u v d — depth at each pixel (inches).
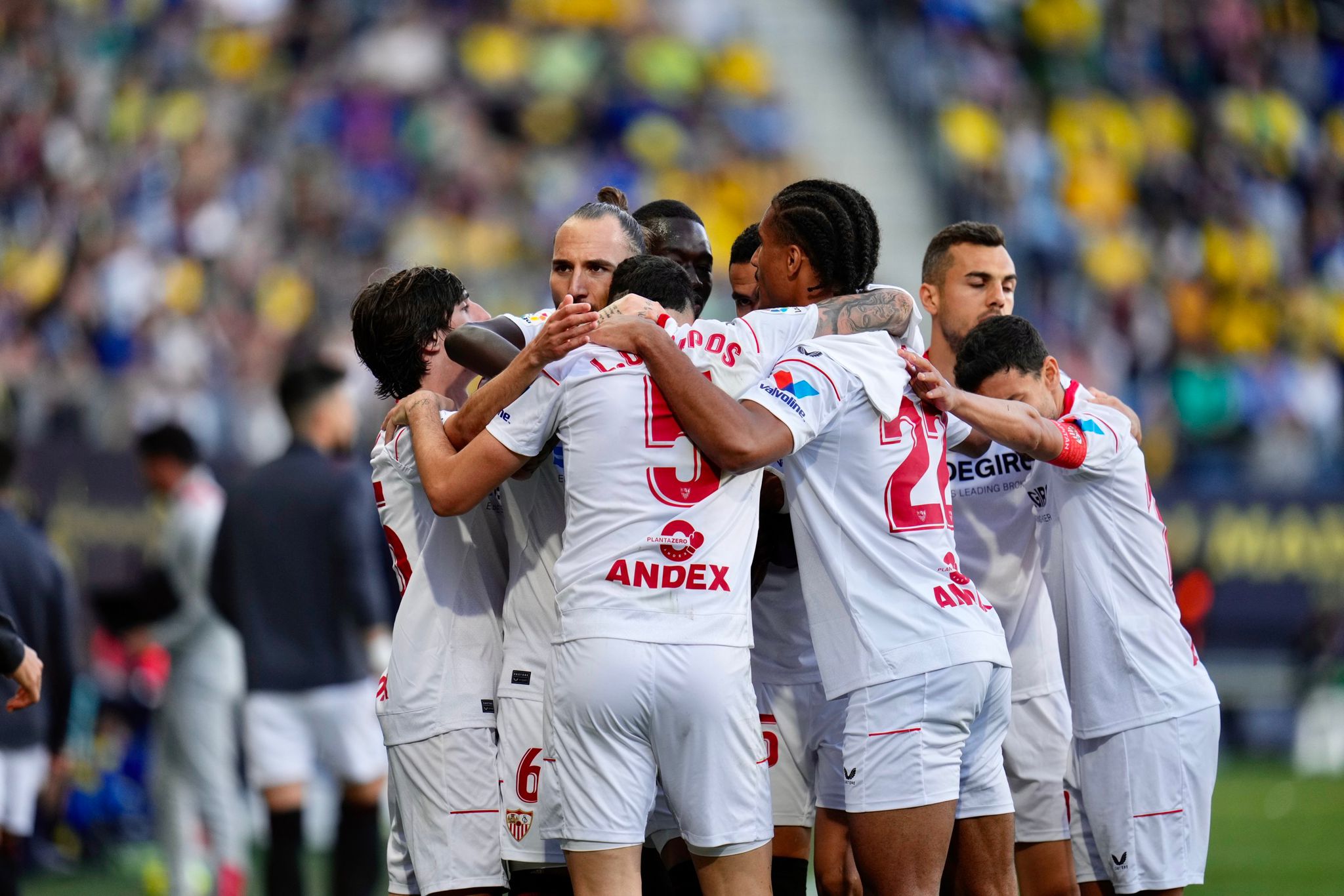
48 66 2684.5
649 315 584.4
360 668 989.2
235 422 1792.6
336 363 1018.7
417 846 616.7
